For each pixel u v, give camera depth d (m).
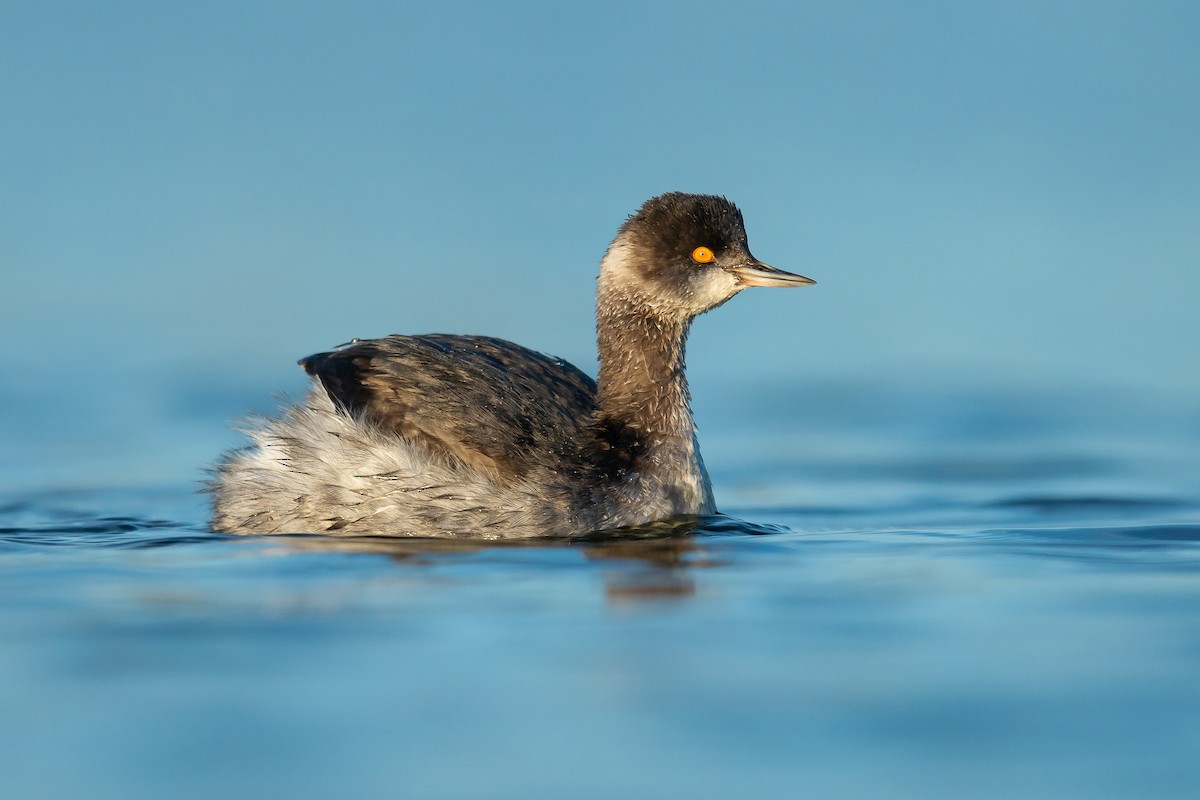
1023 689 10.77
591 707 10.47
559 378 17.70
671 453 17.14
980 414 25.55
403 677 11.06
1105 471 21.00
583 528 16.25
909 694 10.70
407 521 16.08
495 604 12.97
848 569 14.40
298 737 9.98
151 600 13.08
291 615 12.59
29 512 18.39
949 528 16.92
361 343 17.12
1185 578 13.86
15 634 12.07
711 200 17.73
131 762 9.62
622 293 17.38
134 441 23.33
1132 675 11.02
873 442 23.55
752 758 9.68
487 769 9.53
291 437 16.48
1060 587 13.59
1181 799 9.07
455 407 16.31
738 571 14.30
